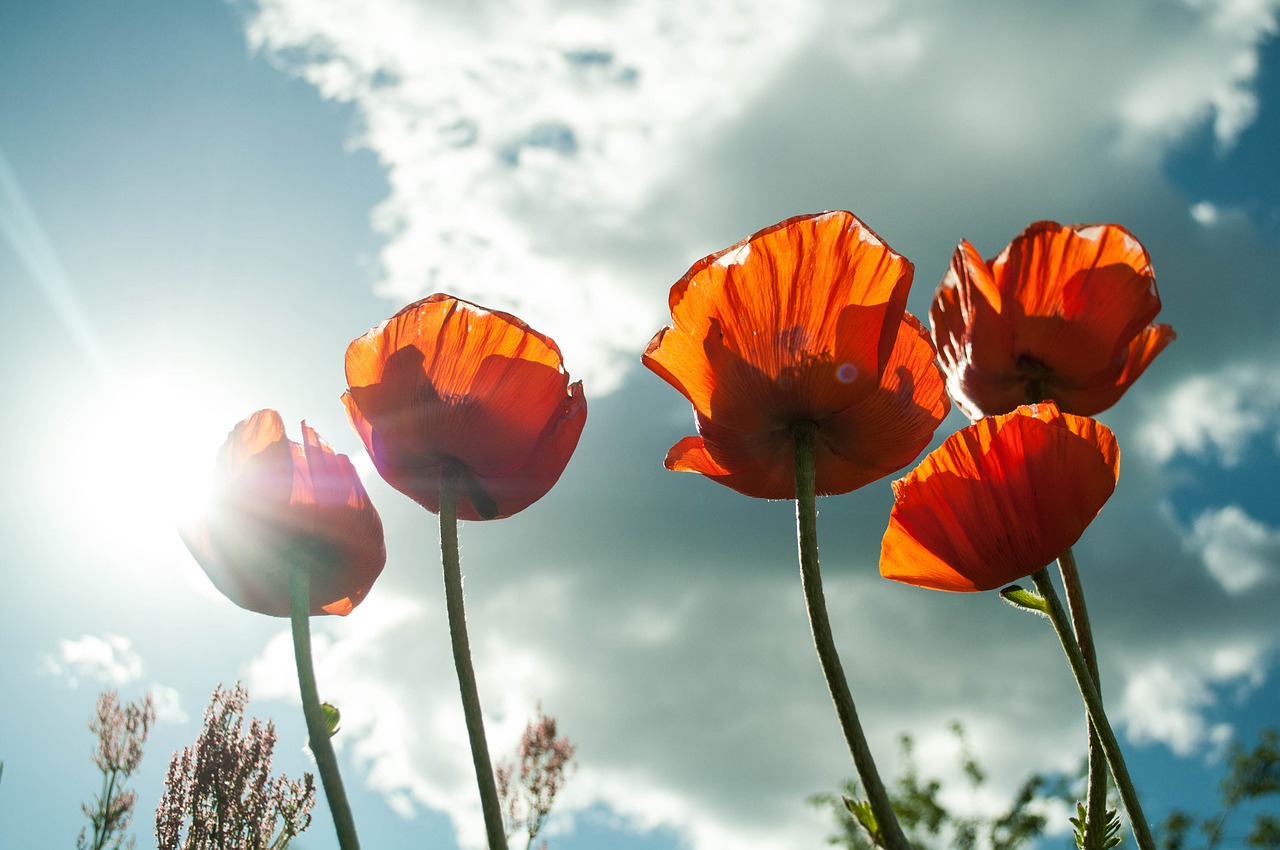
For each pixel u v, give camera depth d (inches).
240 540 25.3
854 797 21.4
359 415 26.7
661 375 25.6
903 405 25.6
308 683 22.9
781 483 26.6
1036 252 29.4
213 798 33.5
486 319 25.8
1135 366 30.2
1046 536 25.4
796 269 24.6
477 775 21.8
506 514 26.5
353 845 21.4
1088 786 24.7
